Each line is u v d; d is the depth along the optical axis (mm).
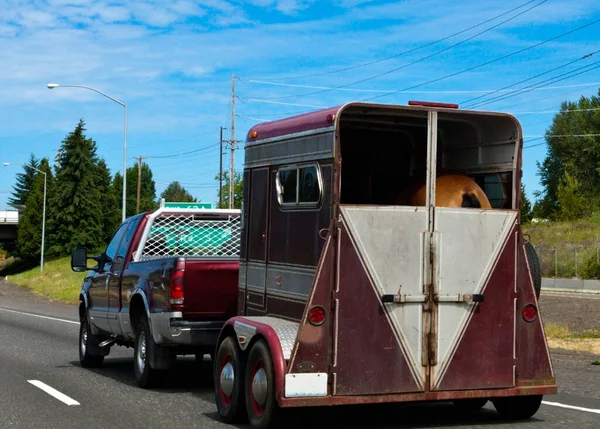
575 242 59750
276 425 8031
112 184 135250
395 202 9422
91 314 13711
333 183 7922
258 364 8312
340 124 9094
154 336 11070
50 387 11602
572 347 17031
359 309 7941
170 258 10930
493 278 8383
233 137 61688
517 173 8625
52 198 101375
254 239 9406
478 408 9852
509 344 8422
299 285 8367
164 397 10734
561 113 100125
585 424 8750
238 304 9781
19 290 61219
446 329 8211
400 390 8055
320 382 7820
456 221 8273
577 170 97875
